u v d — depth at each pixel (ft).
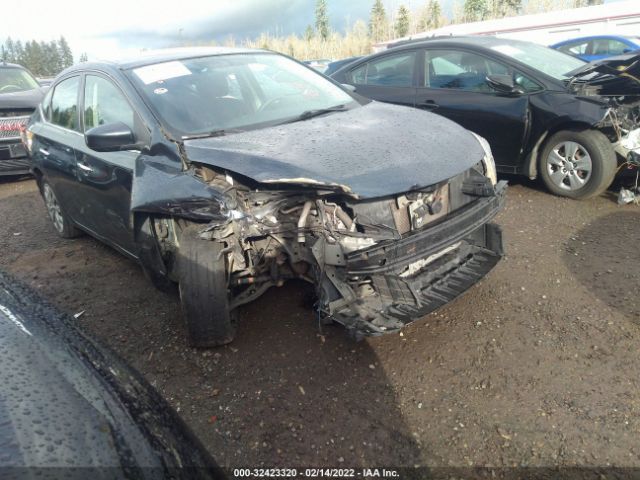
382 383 9.27
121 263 15.43
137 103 11.86
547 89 17.37
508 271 12.88
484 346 10.02
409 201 9.58
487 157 11.80
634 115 16.79
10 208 22.36
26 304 6.44
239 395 9.25
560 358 9.54
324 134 10.75
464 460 7.57
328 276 9.05
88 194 13.88
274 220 9.54
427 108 19.90
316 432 8.29
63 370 5.08
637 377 8.91
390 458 7.70
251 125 11.65
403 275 9.89
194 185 9.68
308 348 10.38
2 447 3.80
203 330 10.05
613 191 18.28
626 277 12.17
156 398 5.74
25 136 17.81
